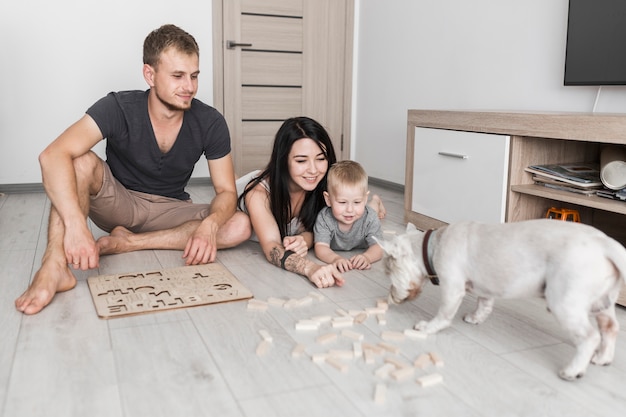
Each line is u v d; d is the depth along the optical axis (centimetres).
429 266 129
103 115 175
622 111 215
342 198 182
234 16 372
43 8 328
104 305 145
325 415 98
